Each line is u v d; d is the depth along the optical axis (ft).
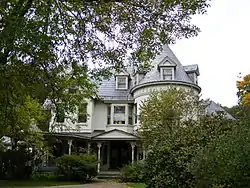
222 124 46.16
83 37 33.65
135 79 112.78
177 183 40.91
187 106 81.71
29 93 29.99
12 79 26.81
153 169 43.19
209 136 42.50
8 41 24.03
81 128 109.70
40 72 30.37
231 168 28.37
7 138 88.17
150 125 80.53
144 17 31.42
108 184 74.08
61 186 67.26
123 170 85.76
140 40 33.68
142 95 104.22
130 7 31.14
